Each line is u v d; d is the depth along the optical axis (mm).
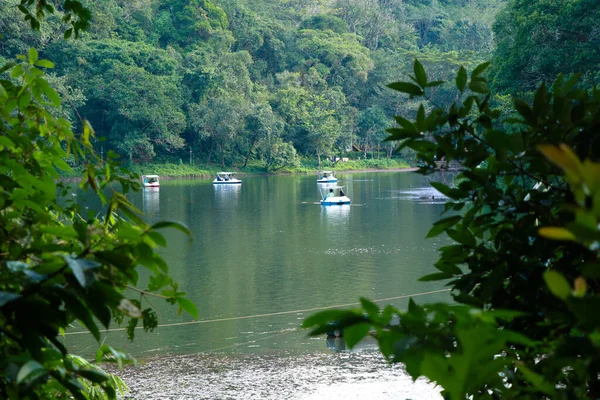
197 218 41688
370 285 21234
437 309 996
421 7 136125
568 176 806
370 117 100812
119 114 77750
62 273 1326
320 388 11914
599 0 30031
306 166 93188
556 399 1004
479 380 955
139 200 53219
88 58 78750
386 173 90562
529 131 1874
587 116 1821
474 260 1861
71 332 14773
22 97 2273
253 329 16172
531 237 1825
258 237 33406
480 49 117688
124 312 1318
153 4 101875
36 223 1952
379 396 11391
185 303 1781
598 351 970
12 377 1236
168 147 81188
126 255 1535
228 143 84625
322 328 975
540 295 1729
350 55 106250
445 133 1895
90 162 2129
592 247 811
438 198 52594
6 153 2051
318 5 127562
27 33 70688
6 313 1295
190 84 84938
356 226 36656
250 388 11992
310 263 25750
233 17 104188
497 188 1888
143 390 11891
